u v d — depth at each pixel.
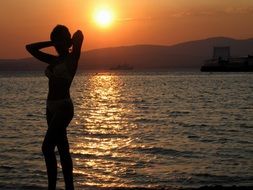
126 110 40.16
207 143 20.06
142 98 55.91
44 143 6.81
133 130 25.42
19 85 103.94
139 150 18.28
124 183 12.70
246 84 89.88
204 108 40.09
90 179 13.07
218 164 15.32
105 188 11.65
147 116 33.91
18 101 52.69
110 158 16.45
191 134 23.25
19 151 17.61
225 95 57.94
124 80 132.88
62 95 6.80
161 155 17.14
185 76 158.62
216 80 114.06
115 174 13.80
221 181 12.98
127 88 84.00
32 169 14.09
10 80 146.12
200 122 28.98
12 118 33.03
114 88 85.19
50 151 6.80
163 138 21.91
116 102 50.59
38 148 18.42
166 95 60.69
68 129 25.86
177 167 14.91
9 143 19.98
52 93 6.82
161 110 39.12
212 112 36.16
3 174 13.38
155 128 26.28
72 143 20.28
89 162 15.66
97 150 18.22
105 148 18.77
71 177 7.09
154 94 63.56
